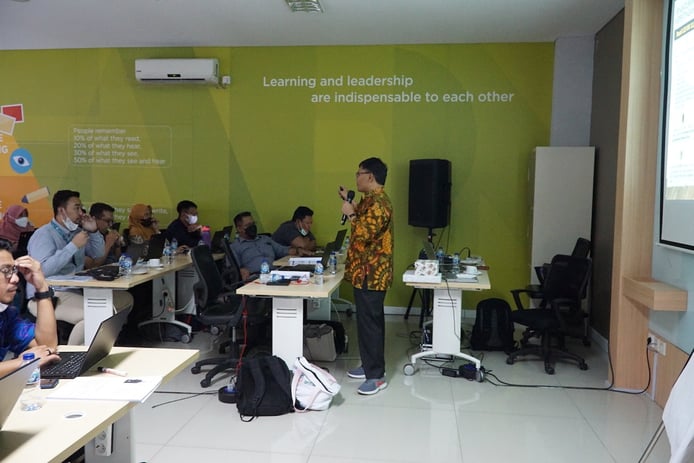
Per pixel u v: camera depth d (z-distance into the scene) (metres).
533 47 6.13
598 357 4.91
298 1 4.99
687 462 1.99
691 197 3.15
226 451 2.93
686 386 2.22
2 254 1.96
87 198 6.85
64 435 1.43
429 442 3.09
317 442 3.06
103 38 6.31
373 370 3.87
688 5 3.23
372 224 3.68
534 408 3.62
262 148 6.59
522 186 6.22
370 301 3.80
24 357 1.89
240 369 3.52
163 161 6.74
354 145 6.45
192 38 6.26
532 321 4.47
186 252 5.70
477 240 6.31
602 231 5.43
